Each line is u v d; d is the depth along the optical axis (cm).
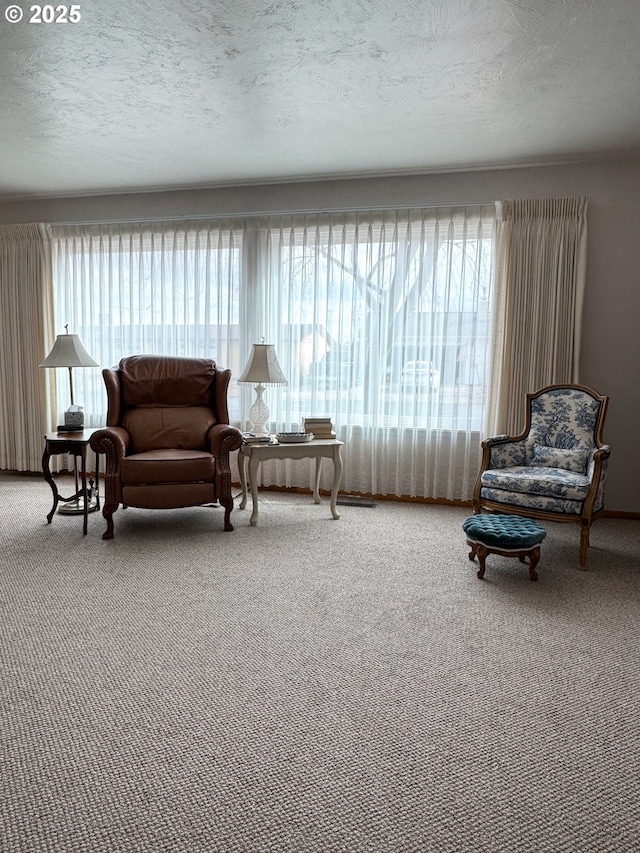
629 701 201
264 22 241
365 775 162
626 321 423
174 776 160
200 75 289
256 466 399
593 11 233
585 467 367
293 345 487
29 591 284
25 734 178
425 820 146
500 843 140
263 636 243
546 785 159
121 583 296
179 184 481
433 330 455
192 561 329
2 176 461
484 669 220
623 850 138
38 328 528
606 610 274
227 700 197
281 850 137
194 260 500
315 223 472
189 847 137
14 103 322
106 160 422
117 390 412
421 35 251
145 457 373
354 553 348
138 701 196
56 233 523
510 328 436
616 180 416
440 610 271
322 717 188
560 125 352
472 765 167
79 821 144
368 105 324
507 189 435
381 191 458
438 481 467
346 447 483
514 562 338
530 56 269
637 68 279
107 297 523
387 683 209
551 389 398
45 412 535
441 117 341
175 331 510
